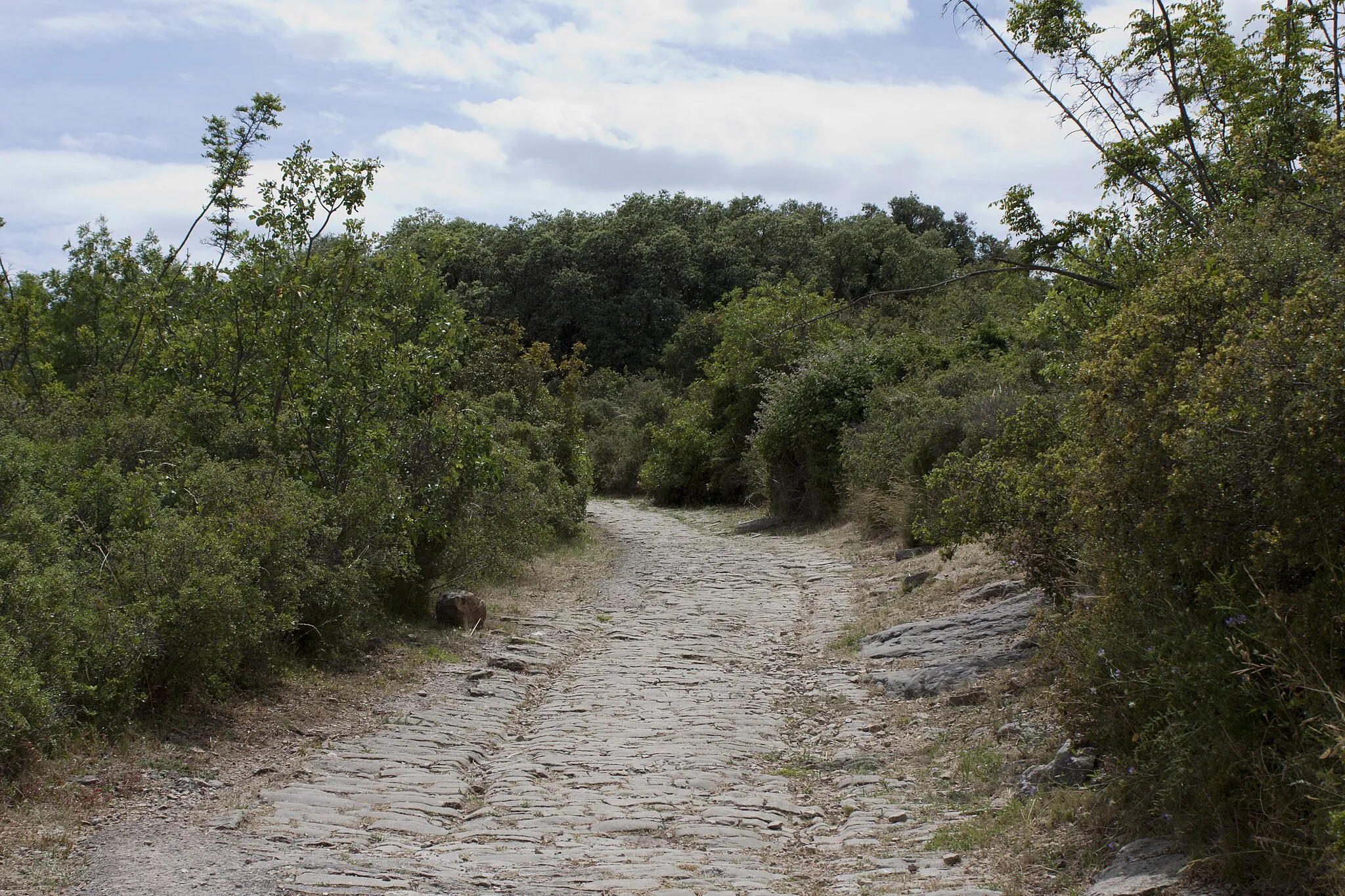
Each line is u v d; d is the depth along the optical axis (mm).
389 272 15758
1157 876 4641
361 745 8297
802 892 5207
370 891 4996
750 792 7363
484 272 68500
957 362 25391
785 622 14516
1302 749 4539
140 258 16484
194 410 12164
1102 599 6285
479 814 6734
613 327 66562
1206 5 9898
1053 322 12180
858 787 7375
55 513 8867
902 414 21797
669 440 35281
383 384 12797
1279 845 4363
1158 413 5648
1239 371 4977
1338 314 4629
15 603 6797
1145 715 5551
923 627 11703
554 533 22172
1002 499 9055
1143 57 10117
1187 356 5570
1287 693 4871
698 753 8336
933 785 7129
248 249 13398
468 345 25109
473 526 14219
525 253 68750
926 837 6031
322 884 5082
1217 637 5289
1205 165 9898
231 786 6996
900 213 79375
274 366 13047
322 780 7277
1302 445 4664
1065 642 6758
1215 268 6039
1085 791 5926
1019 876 5133
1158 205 10086
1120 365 6070
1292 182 8188
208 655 8055
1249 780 4672
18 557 7078
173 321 13953
